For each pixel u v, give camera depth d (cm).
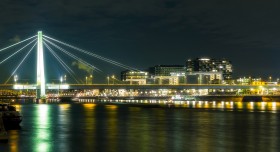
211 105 18475
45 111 11825
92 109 13650
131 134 4825
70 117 8600
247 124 6581
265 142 4106
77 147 3675
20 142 4009
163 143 3978
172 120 7606
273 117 8750
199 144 3916
